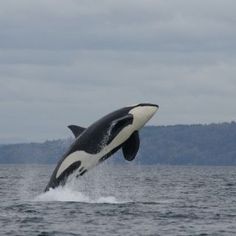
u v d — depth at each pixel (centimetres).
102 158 10025
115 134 9869
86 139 10025
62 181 10356
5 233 7981
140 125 10031
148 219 9150
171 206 10994
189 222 9069
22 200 11462
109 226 8500
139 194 14725
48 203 10475
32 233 7988
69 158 10150
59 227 8394
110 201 11288
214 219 9469
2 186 17600
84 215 9331
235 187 18675
